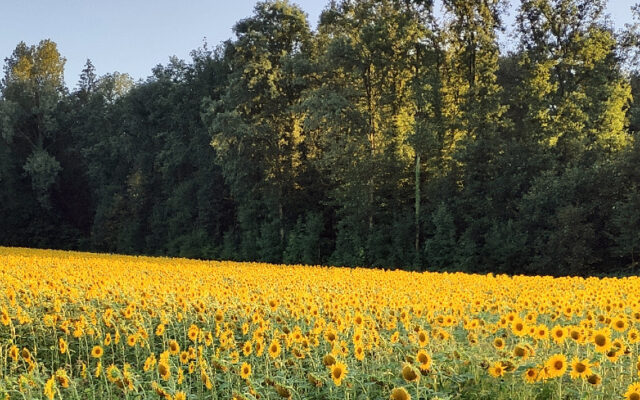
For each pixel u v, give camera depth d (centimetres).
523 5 3903
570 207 2944
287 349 796
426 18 3866
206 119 4406
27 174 6162
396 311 939
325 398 643
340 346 687
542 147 3409
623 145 3397
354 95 3834
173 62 5634
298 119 4200
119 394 751
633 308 873
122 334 972
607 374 657
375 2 3884
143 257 3516
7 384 702
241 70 4362
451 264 3412
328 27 4078
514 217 3359
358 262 3691
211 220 5019
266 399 616
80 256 3475
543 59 3734
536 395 607
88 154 6234
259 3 4384
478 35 3762
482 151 3450
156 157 5419
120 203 5728
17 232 6150
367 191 3756
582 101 3656
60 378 606
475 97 3647
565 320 943
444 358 675
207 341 820
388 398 605
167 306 1061
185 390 666
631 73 4212
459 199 3453
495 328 823
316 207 4394
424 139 3591
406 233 3625
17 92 6369
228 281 1684
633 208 2814
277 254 4275
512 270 3212
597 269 3062
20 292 1173
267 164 4288
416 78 3778
